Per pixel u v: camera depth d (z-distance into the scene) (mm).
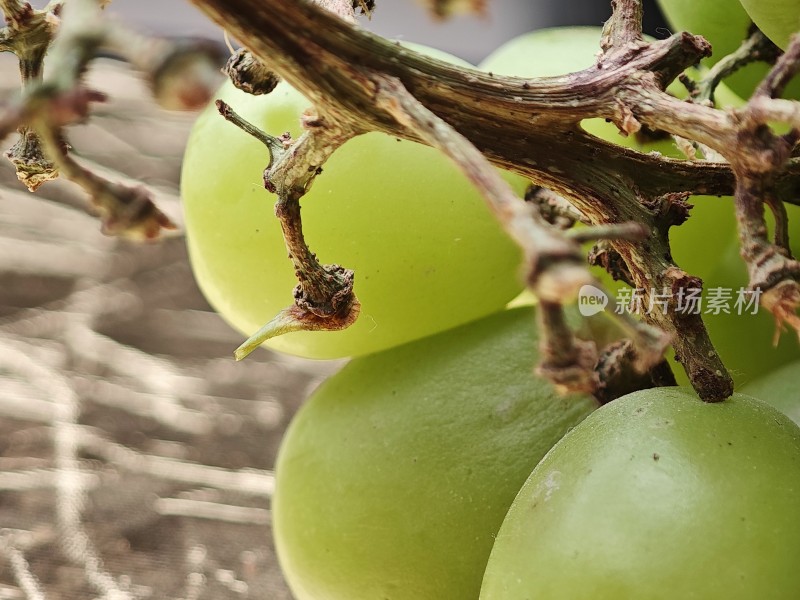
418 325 110
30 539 144
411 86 81
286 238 87
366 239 105
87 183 70
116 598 137
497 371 109
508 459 105
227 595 139
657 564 80
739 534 80
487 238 107
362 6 92
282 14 75
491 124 85
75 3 66
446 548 105
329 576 110
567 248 64
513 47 119
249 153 106
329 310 88
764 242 80
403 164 105
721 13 109
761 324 113
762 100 78
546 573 83
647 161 91
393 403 109
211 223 109
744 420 86
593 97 86
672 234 114
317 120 83
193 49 65
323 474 111
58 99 65
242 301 111
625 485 83
